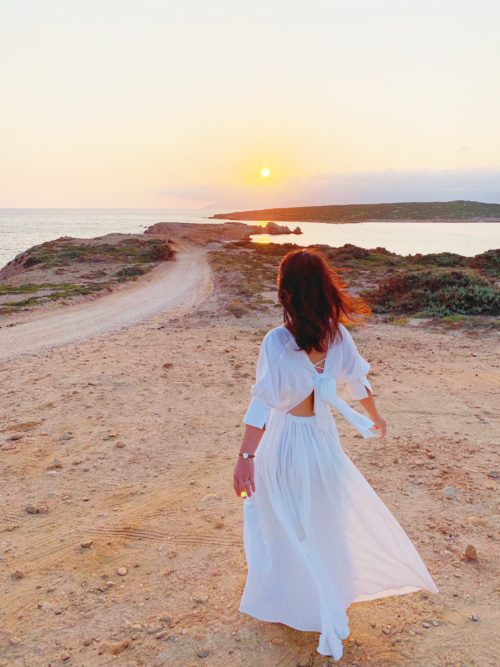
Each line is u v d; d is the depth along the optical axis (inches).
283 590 97.7
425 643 103.0
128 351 423.2
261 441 99.1
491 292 646.5
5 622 113.0
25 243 4419.3
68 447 219.6
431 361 377.7
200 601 117.7
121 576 129.0
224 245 3176.7
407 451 206.7
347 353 95.9
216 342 457.7
